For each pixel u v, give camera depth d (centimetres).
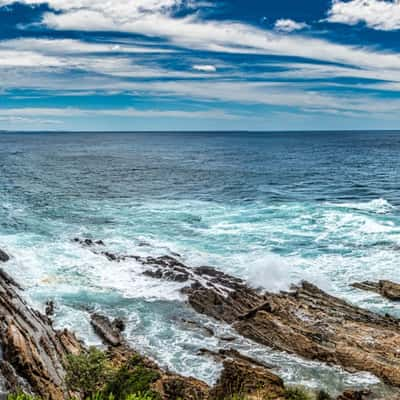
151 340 2150
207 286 2653
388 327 2198
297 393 1700
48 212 4744
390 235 3684
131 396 1365
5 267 2892
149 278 2816
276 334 2150
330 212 4597
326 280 2777
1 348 1554
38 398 1310
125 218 4462
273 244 3478
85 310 2409
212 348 2089
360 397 1711
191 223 4206
